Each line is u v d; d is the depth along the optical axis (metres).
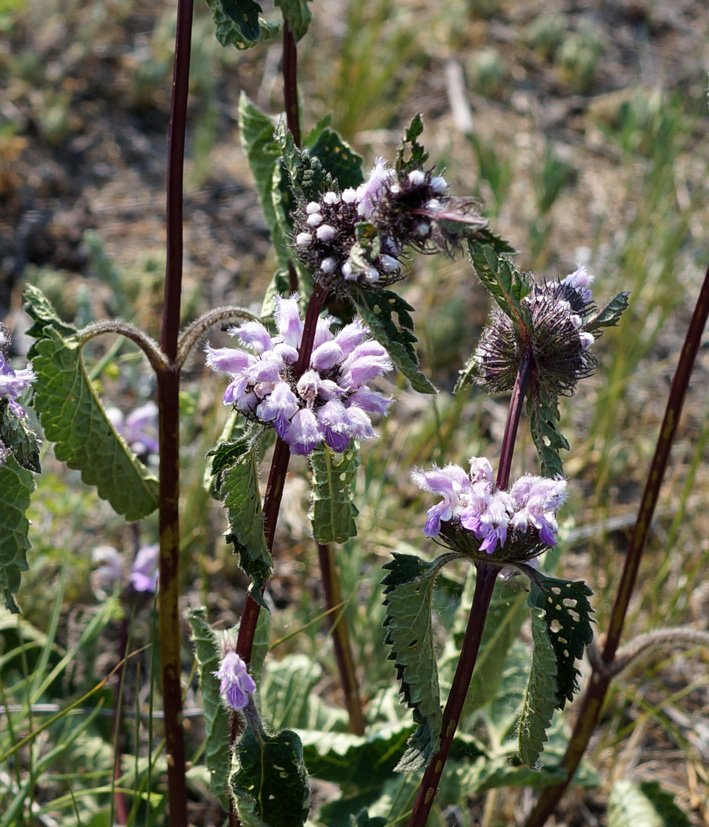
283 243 0.68
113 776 0.67
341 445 0.54
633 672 0.88
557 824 0.80
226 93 1.55
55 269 1.21
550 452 0.57
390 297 0.55
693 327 0.66
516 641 0.78
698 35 1.83
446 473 0.55
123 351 1.04
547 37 1.72
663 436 0.67
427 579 0.56
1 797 0.74
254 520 0.56
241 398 0.55
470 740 0.72
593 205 1.42
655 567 0.97
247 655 0.59
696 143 1.55
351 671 0.76
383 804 0.73
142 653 0.83
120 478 0.63
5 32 1.52
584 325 0.59
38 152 1.36
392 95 1.61
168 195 0.61
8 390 0.55
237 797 0.58
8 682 0.79
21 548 0.59
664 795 0.76
